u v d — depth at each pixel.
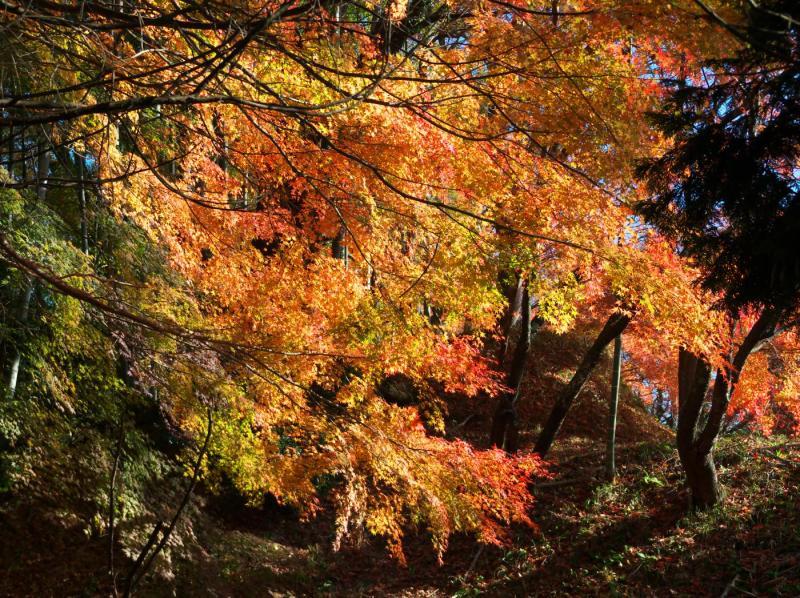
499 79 5.73
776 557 10.21
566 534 12.84
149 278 7.38
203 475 7.79
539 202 6.66
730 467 13.78
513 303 14.55
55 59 4.94
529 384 21.97
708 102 4.02
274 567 12.78
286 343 6.86
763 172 3.73
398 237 7.62
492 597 11.30
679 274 6.98
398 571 13.15
